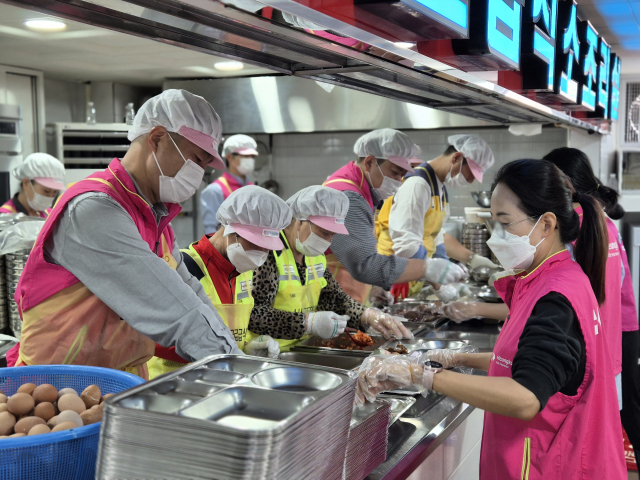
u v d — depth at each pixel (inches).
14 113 183.0
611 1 139.1
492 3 69.5
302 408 37.3
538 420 59.1
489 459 64.4
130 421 35.5
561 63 113.6
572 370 53.1
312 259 108.6
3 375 53.2
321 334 96.7
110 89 219.5
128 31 56.7
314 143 231.1
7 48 163.5
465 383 54.4
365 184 119.5
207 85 215.5
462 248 165.6
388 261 114.4
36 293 63.0
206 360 46.8
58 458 41.5
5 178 182.1
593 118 163.0
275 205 82.8
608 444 59.3
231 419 38.4
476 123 197.0
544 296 56.1
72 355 64.0
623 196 239.6
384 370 57.3
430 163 144.3
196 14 55.2
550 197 59.4
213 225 209.6
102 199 59.4
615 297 102.9
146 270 58.3
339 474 44.0
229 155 212.4
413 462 60.9
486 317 114.8
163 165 64.2
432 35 62.5
